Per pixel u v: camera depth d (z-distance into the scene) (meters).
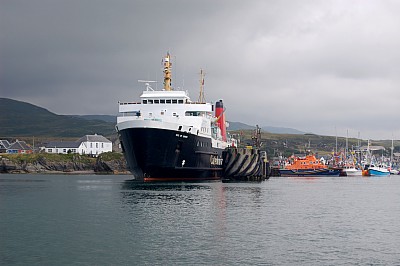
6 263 29.77
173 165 93.31
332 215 52.22
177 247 33.97
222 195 72.06
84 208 54.22
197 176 105.12
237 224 43.81
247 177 121.25
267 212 52.91
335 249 34.47
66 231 39.56
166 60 113.50
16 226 41.97
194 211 52.00
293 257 31.88
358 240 37.91
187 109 102.56
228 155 119.44
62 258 30.94
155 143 88.69
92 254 31.94
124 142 92.31
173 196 68.06
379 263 31.03
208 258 31.16
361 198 76.44
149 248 33.66
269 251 33.34
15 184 106.19
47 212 50.91
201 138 101.62
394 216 52.66
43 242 35.38
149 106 103.38
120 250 33.03
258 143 157.50
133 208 54.12
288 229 41.97
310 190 94.19
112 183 108.62
